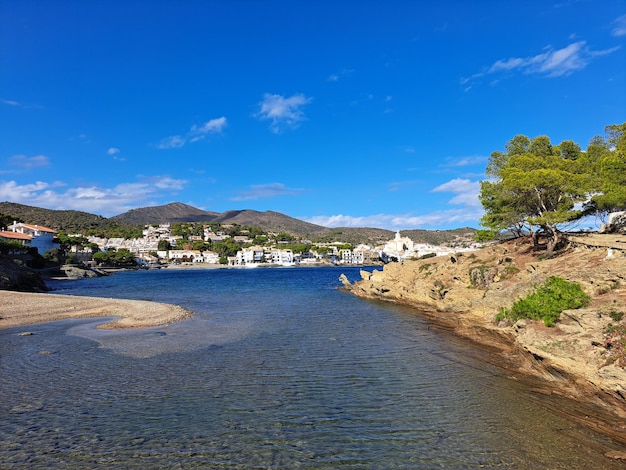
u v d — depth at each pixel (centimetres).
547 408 1756
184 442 1442
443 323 4078
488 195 5562
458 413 1705
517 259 4941
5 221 15888
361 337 3322
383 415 1684
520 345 2445
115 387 2023
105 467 1275
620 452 1366
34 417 1652
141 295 7581
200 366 2417
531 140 5628
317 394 1938
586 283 2820
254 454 1360
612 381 1734
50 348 2859
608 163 3912
